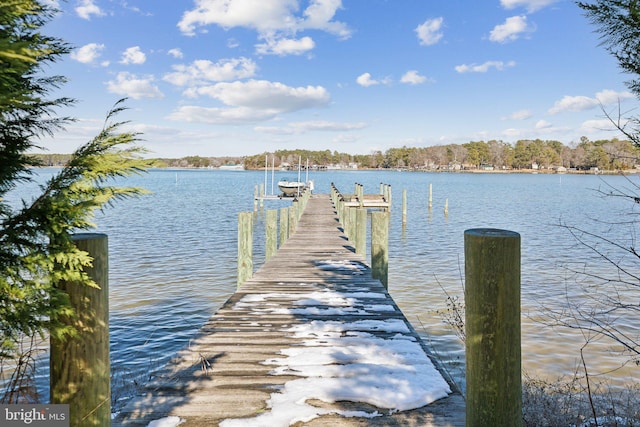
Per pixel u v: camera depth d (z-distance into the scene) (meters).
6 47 1.13
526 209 31.30
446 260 14.44
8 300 1.41
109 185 1.65
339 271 7.43
